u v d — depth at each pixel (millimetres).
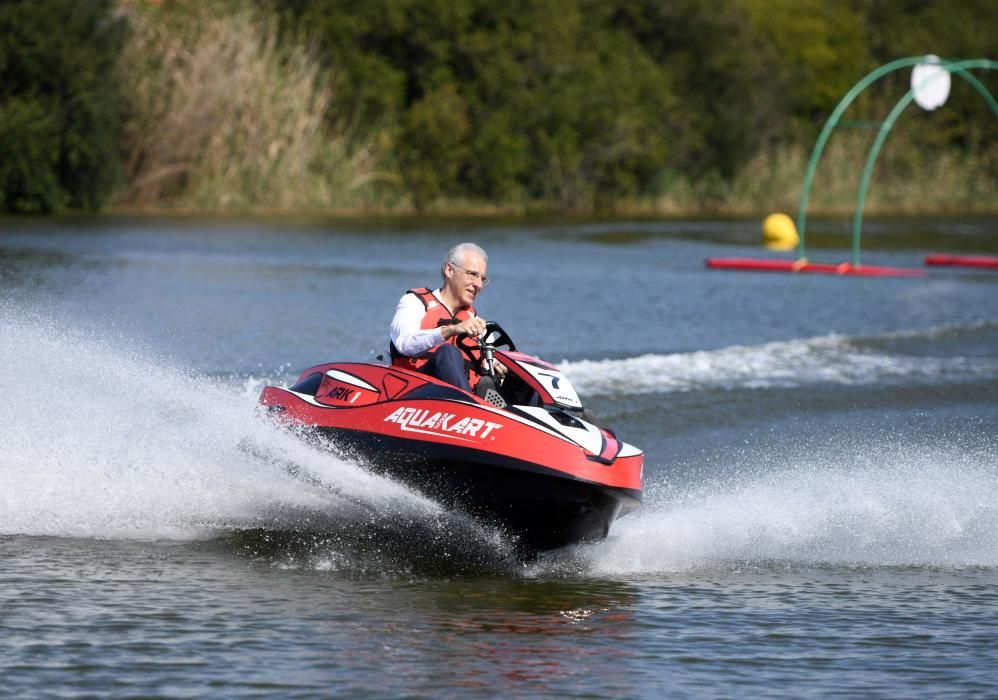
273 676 17828
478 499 24094
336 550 24922
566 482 23625
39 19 142125
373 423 25297
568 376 45688
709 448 35438
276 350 49031
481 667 18516
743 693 17750
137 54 153250
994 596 23094
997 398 44406
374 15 179000
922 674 18656
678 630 20625
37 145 141000
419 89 189375
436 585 22844
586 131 193750
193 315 58625
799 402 42625
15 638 19031
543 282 82750
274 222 139625
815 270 98438
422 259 96375
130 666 18016
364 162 173125
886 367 50812
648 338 56844
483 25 190875
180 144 153625
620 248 118938
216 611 20750
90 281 71750
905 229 163000
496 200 188375
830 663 19109
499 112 186250
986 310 72938
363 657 18766
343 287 74250
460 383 25906
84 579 22312
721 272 94688
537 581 23484
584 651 19406
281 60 167750
